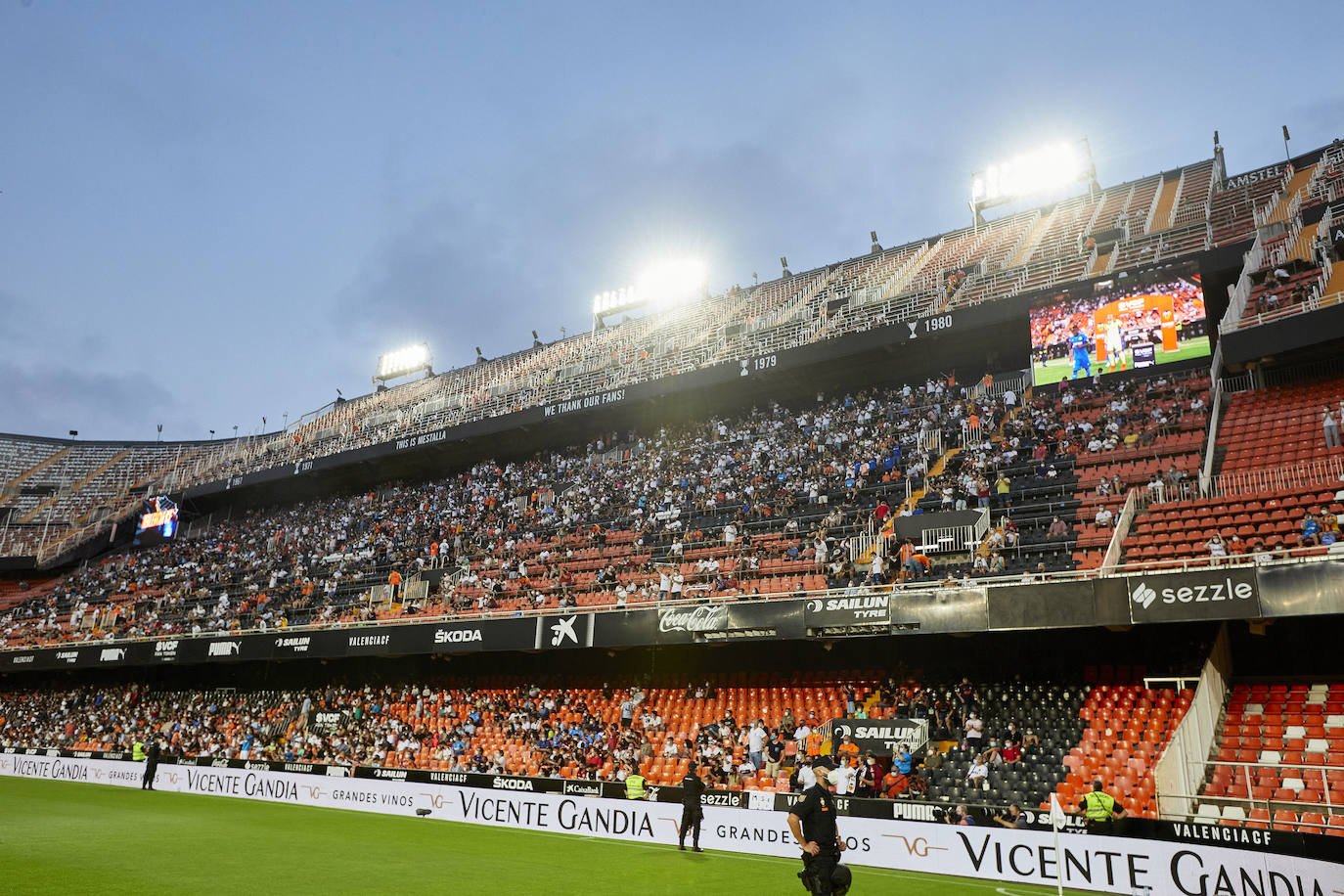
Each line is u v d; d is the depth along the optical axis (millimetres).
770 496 33875
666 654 30391
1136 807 17969
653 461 41312
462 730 30562
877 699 24859
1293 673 21609
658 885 13914
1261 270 29625
